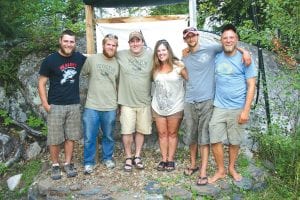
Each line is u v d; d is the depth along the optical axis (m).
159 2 6.10
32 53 7.01
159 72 4.97
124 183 4.91
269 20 5.44
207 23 9.26
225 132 4.74
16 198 5.39
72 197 4.70
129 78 5.04
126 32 5.91
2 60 6.90
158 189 4.73
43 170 5.67
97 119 5.07
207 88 4.73
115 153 5.81
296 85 5.02
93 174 5.14
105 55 5.00
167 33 5.90
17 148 6.17
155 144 5.89
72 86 4.92
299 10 5.12
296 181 4.91
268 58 6.91
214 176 4.86
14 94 6.68
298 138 5.11
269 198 4.73
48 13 8.27
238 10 8.31
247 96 4.55
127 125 5.14
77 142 6.14
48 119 4.93
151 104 5.14
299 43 5.32
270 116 5.56
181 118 5.05
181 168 5.23
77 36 7.71
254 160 5.36
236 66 4.56
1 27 6.03
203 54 4.70
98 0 5.66
